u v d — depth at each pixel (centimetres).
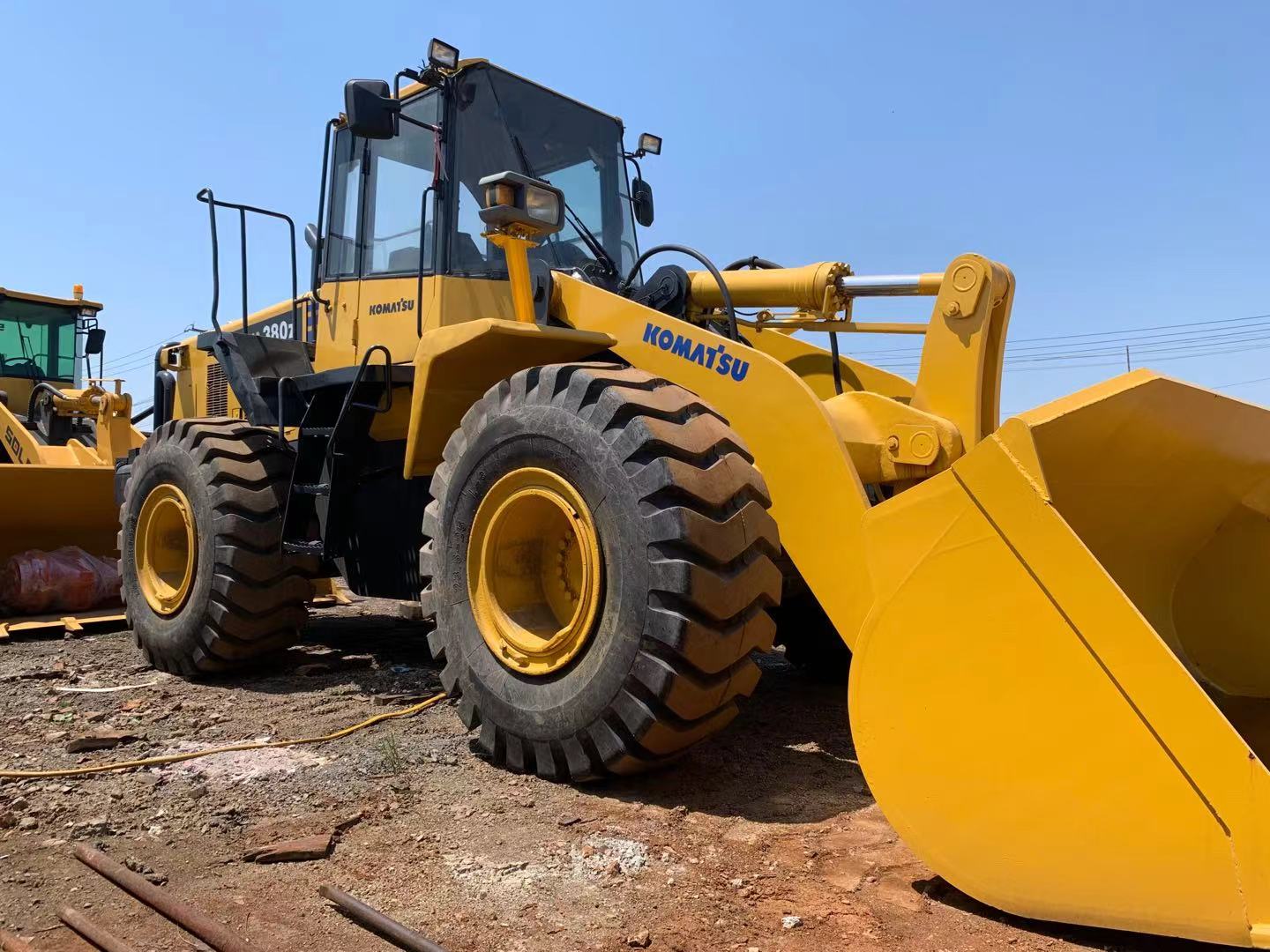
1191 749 189
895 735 229
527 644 313
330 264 521
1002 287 328
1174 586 315
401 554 479
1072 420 235
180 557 530
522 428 323
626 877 235
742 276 409
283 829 267
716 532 280
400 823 273
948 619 224
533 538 342
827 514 295
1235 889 181
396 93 443
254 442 494
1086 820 201
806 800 293
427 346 372
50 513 686
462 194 455
